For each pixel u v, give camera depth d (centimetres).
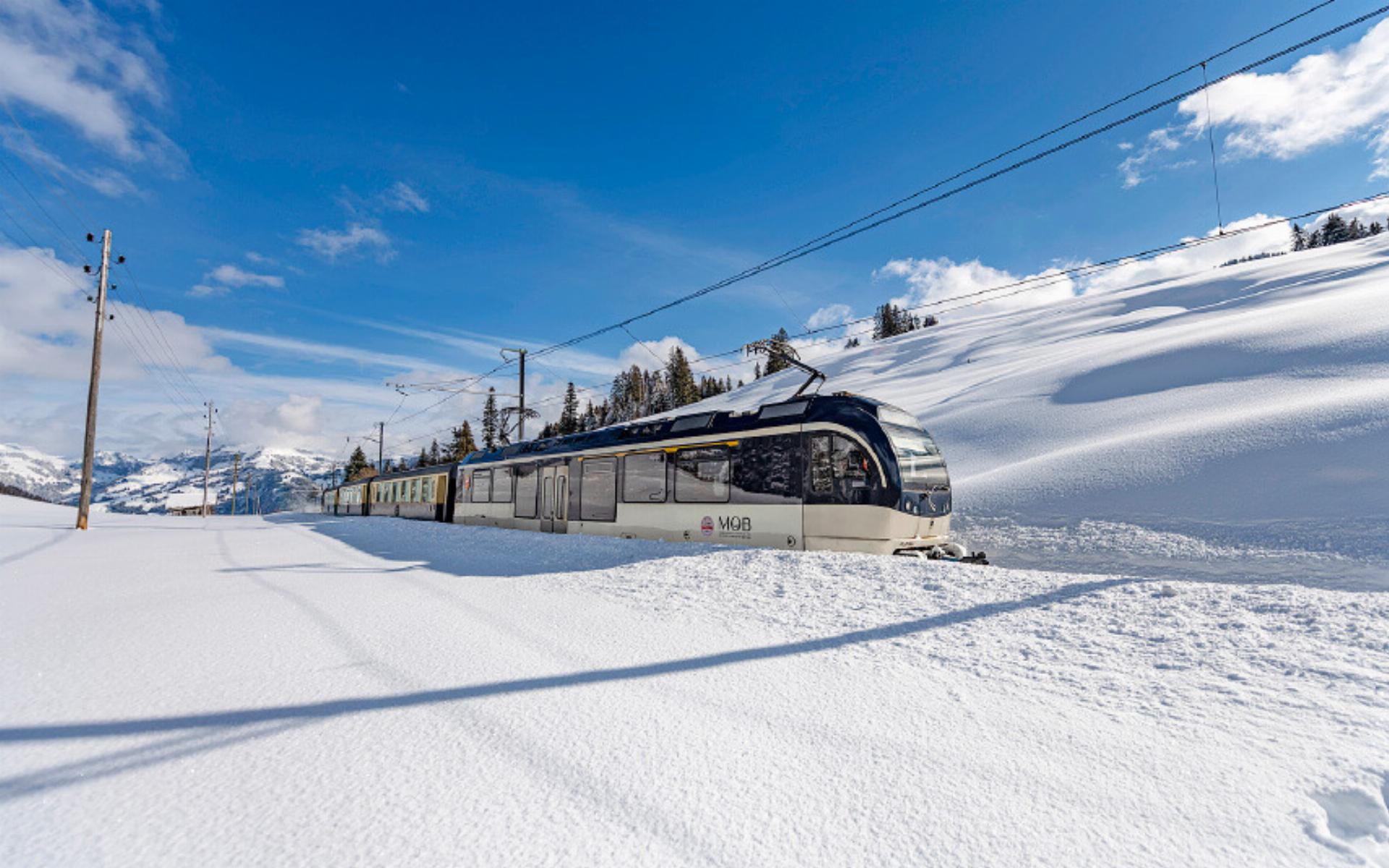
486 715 358
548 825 247
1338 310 2166
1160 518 1127
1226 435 1348
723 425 1253
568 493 1614
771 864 224
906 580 662
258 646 498
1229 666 397
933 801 265
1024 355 5122
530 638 526
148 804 259
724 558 857
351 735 330
